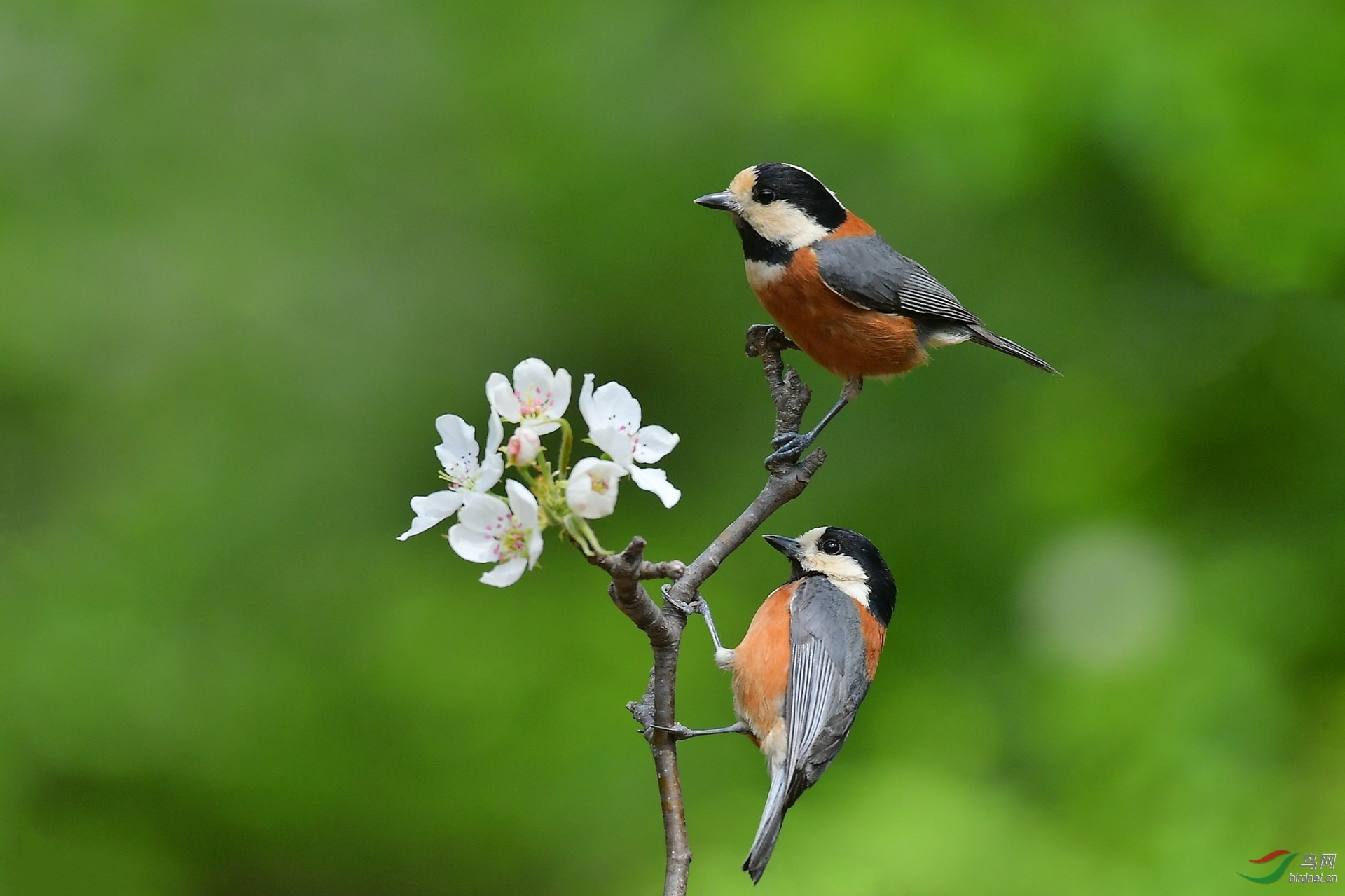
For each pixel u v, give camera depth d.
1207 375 11.29
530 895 12.80
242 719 13.20
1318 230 10.25
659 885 11.70
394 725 13.17
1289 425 11.09
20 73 16.12
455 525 4.30
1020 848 10.64
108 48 16.52
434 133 16.78
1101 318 12.14
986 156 11.09
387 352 15.87
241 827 13.06
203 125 16.62
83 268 15.33
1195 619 10.88
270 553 14.43
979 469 13.02
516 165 16.22
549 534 14.60
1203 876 9.95
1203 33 10.91
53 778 12.92
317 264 16.08
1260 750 10.35
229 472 14.82
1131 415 11.49
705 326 15.65
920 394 13.55
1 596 13.72
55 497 14.65
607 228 15.80
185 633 13.74
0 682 13.10
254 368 15.45
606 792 12.55
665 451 4.51
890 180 14.09
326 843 13.13
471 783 12.77
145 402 15.09
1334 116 10.52
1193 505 11.44
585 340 16.09
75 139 16.09
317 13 17.25
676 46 15.97
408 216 16.52
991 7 11.57
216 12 17.00
